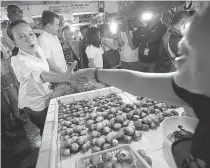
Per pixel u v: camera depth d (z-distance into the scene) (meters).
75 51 3.13
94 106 1.54
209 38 0.32
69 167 0.92
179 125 1.05
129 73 0.57
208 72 0.34
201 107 0.38
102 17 3.34
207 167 0.38
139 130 1.16
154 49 2.56
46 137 1.09
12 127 2.49
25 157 1.93
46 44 1.87
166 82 0.46
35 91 1.57
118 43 2.96
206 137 0.38
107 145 1.01
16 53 1.56
